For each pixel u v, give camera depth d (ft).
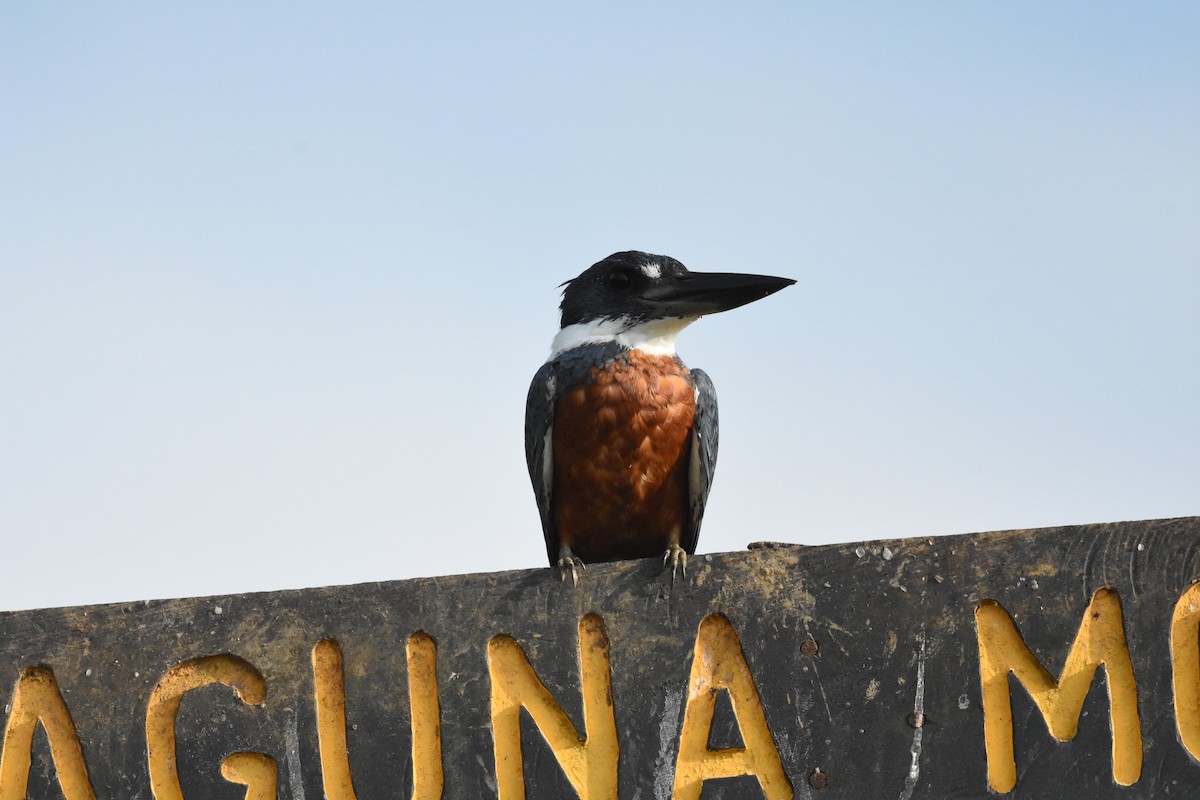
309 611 27.30
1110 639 26.32
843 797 25.80
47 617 27.45
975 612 26.55
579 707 26.58
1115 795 25.53
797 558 27.09
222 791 26.45
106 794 26.48
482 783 26.30
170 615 27.37
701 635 26.86
